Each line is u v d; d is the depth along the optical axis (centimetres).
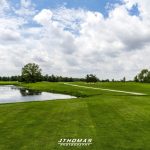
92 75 14675
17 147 1282
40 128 1705
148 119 2036
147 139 1415
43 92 9244
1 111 2553
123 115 2244
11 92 9288
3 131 1631
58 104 3144
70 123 1869
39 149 1248
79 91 7925
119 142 1359
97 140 1402
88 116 2188
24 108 2767
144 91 7412
